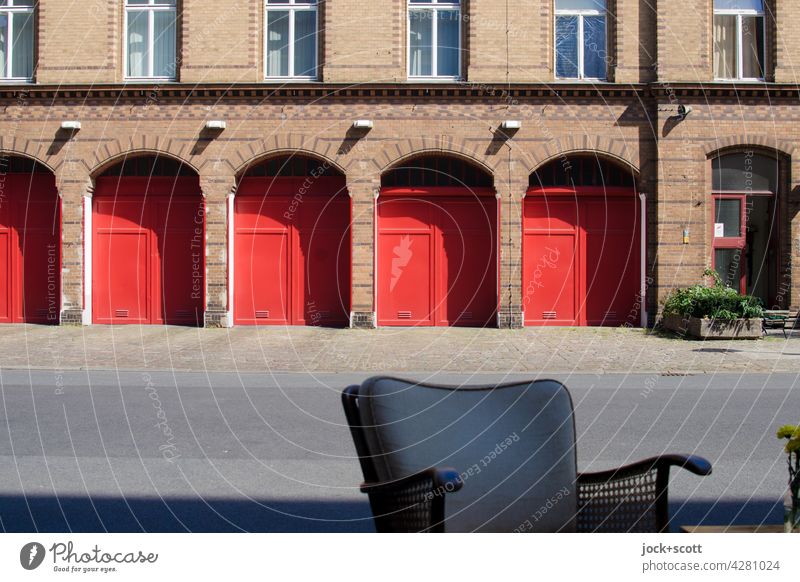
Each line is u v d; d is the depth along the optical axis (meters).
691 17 18.59
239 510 5.09
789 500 3.31
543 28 18.64
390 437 3.28
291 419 8.33
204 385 10.79
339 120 18.50
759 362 13.02
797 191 18.47
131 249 19.20
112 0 18.81
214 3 18.69
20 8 19.28
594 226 19.11
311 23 19.16
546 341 16.19
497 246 18.58
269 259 19.19
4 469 6.10
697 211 18.42
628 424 7.97
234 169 18.53
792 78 18.75
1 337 16.52
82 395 9.77
